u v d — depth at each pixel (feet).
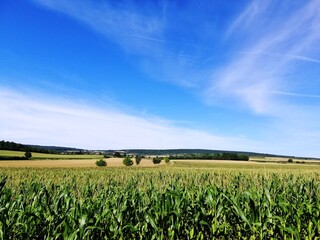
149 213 23.62
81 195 48.57
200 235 24.97
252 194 26.18
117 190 34.94
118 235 23.62
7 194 26.23
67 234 21.04
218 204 26.76
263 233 24.11
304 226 24.95
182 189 32.30
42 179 91.76
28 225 22.52
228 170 151.02
